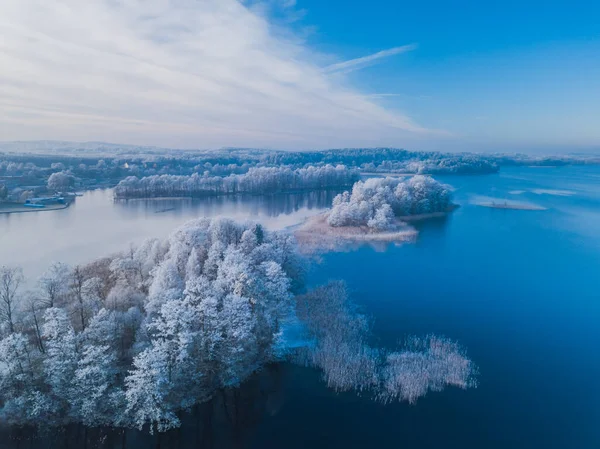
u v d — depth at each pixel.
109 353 50.25
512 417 49.44
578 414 50.06
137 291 66.06
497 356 63.03
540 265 107.31
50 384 45.69
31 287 81.94
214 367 52.81
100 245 118.06
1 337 50.62
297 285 84.94
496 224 155.00
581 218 166.12
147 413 44.03
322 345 63.41
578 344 66.94
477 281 95.69
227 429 47.75
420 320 75.06
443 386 55.19
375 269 103.38
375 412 50.28
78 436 45.59
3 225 144.75
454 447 44.84
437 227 150.12
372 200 162.50
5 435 44.59
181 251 73.69
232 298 54.00
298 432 47.12
